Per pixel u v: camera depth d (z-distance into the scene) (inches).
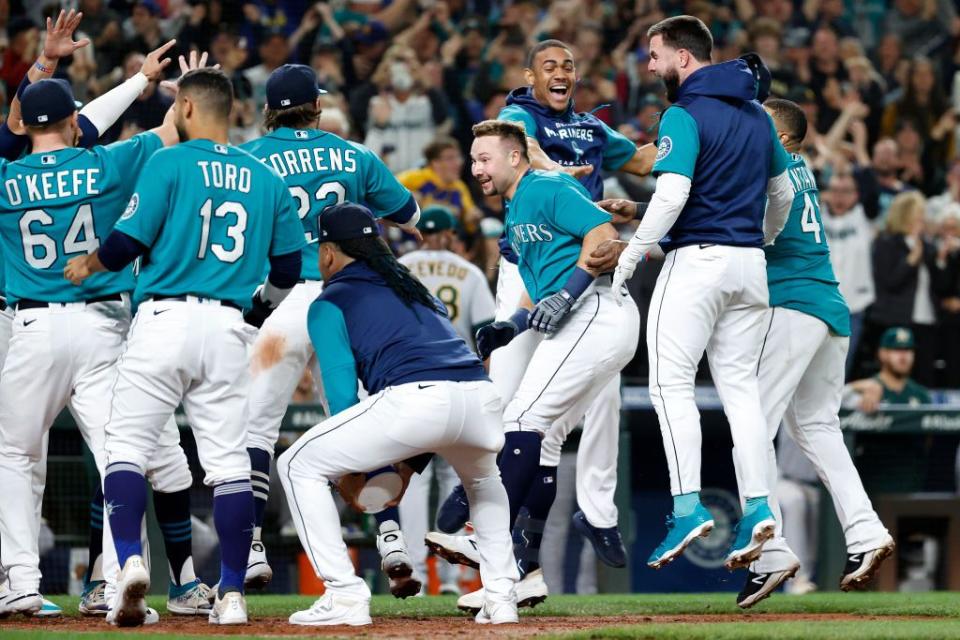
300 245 757.3
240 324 717.3
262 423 850.1
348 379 687.7
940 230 1676.9
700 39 802.2
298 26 1752.0
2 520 773.9
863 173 1708.9
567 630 677.9
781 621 766.5
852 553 871.7
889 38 1945.1
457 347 691.4
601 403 899.4
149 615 735.1
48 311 749.9
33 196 742.5
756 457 789.9
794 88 1800.0
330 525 692.7
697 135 780.0
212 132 726.5
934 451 1450.5
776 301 853.2
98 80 1598.2
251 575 833.5
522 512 840.3
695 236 792.3
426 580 1229.7
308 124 859.4
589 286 791.7
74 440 1277.1
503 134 794.8
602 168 967.0
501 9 1879.9
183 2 1683.1
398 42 1758.1
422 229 1270.9
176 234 700.7
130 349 703.1
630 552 1455.5
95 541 815.7
